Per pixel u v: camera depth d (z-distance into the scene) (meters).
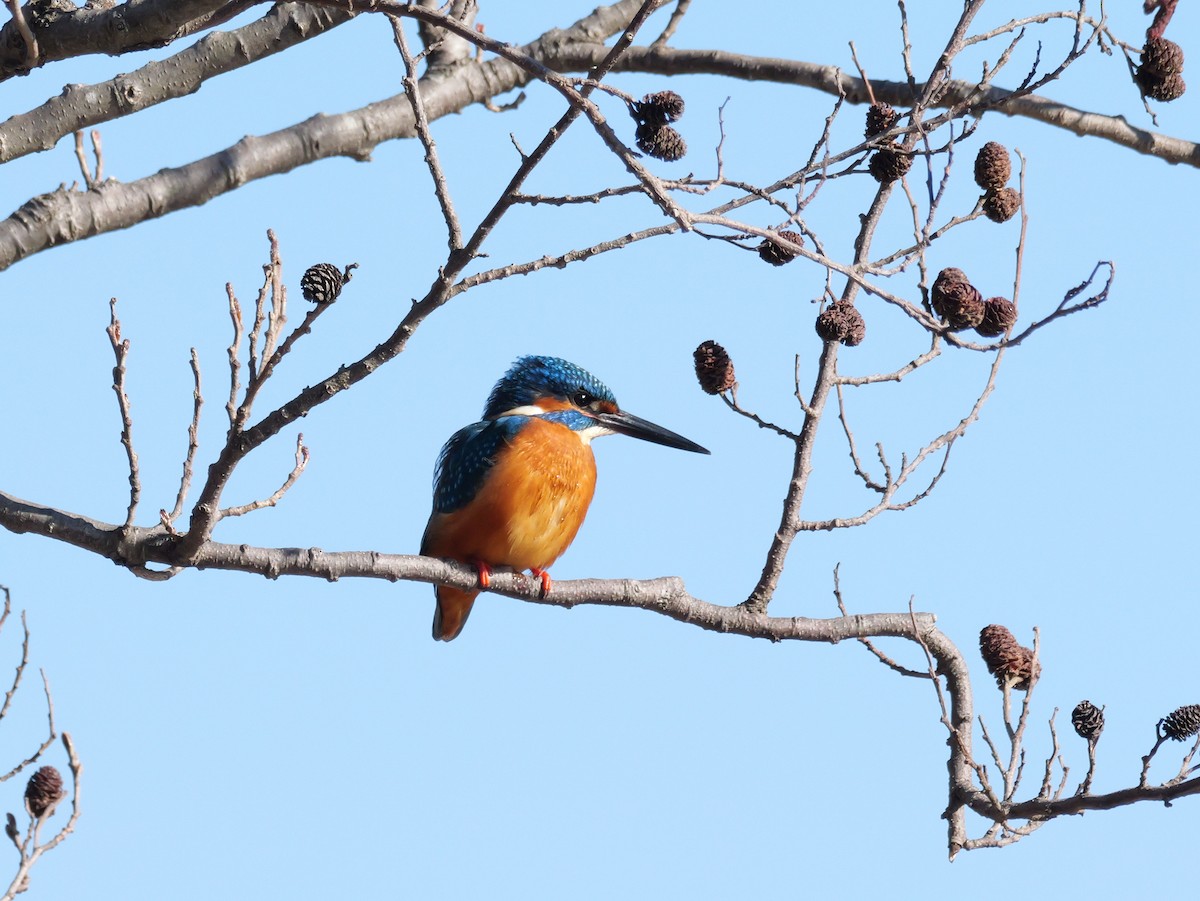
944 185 10.32
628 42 7.28
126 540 8.95
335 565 9.55
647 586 10.93
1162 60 11.89
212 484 8.58
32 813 8.66
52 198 12.16
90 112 11.98
